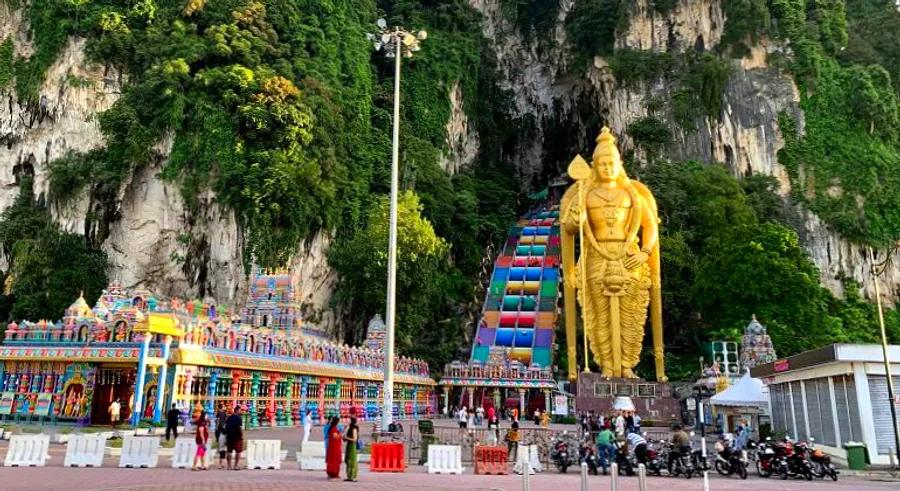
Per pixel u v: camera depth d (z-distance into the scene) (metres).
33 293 56.81
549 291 67.69
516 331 62.12
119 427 28.08
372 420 42.91
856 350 24.45
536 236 80.62
